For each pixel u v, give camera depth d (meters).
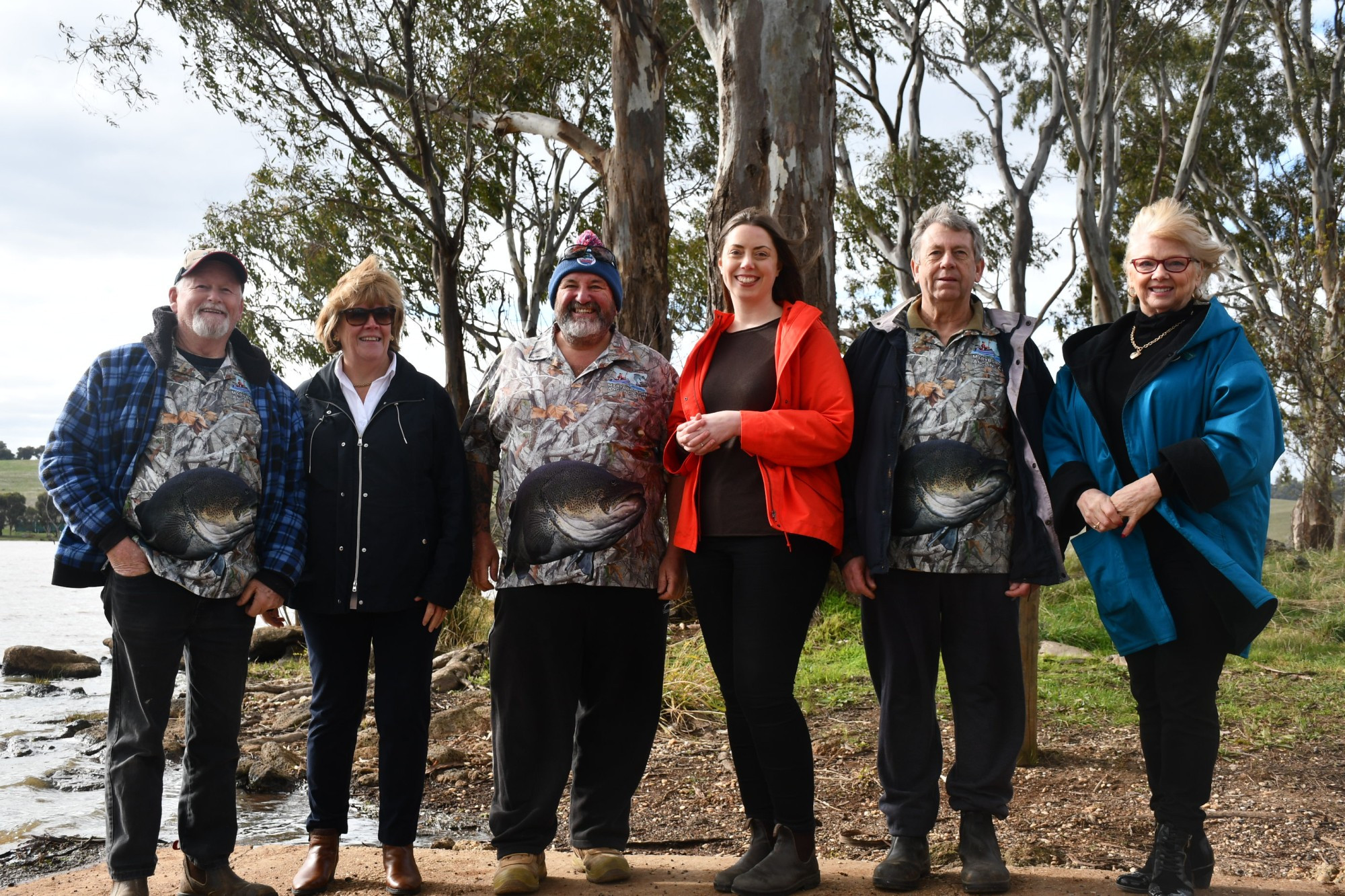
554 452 3.24
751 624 3.03
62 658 10.88
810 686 7.28
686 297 21.30
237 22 14.61
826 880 3.23
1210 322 3.02
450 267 16.73
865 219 21.66
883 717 3.21
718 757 5.75
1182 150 24.05
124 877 2.93
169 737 6.64
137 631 3.00
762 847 3.20
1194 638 2.92
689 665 7.48
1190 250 3.04
